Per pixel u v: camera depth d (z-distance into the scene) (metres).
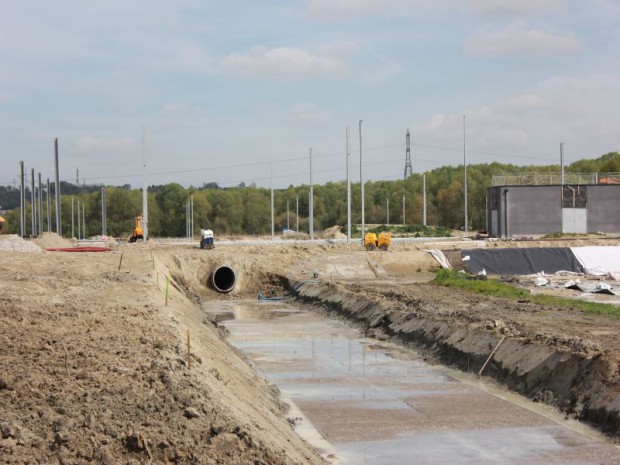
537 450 18.72
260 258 61.78
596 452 18.52
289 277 59.56
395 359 30.61
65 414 12.33
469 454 18.50
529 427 20.66
